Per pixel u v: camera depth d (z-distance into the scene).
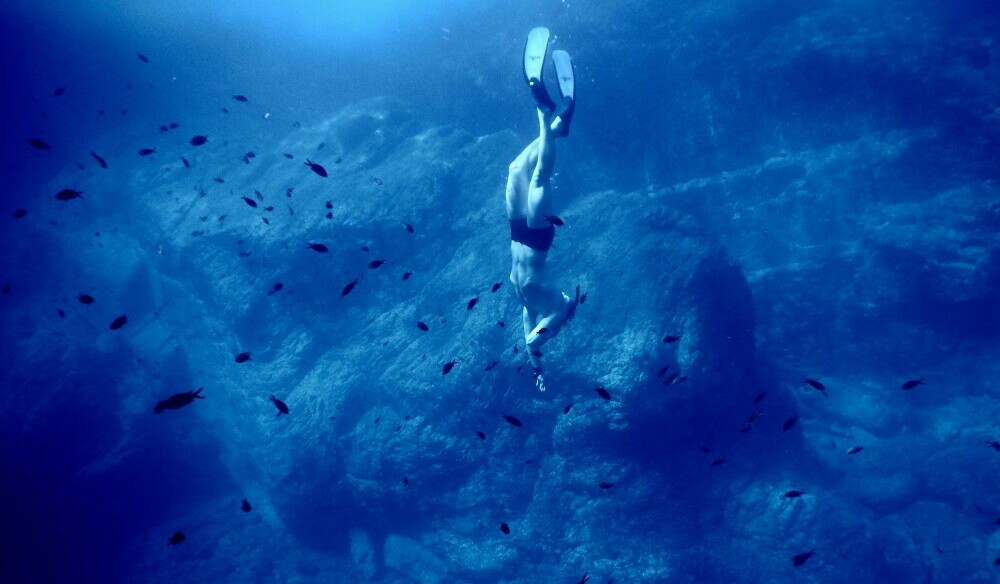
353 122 14.58
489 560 9.30
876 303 11.23
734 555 7.97
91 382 14.82
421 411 9.62
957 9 13.66
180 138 21.52
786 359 12.02
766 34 13.09
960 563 7.54
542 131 3.86
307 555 11.67
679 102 13.69
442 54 17.56
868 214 11.61
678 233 8.84
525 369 8.46
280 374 11.54
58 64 34.34
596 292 8.45
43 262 20.48
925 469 9.17
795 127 12.63
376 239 11.37
